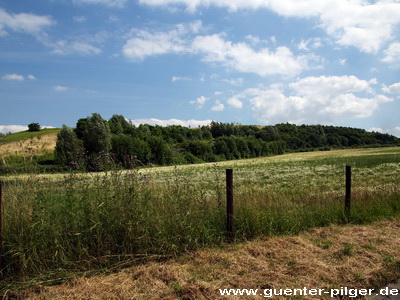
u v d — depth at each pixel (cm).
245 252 504
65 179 518
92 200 498
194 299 355
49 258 443
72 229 468
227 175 575
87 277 422
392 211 793
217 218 597
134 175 567
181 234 527
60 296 363
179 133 10325
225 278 413
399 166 2655
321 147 13100
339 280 413
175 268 436
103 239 478
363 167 2797
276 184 1730
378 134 14838
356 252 512
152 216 523
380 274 432
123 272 433
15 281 402
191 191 634
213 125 13225
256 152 10338
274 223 638
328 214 729
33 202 469
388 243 561
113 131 7525
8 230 438
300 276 422
